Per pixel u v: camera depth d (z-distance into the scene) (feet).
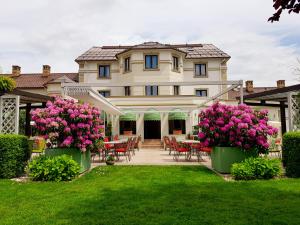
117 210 21.22
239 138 37.76
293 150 34.35
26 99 52.90
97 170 41.57
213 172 39.22
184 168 43.06
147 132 106.32
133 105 98.99
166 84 50.47
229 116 39.75
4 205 22.81
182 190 27.66
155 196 25.36
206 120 40.52
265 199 24.00
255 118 39.01
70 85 50.67
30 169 34.60
